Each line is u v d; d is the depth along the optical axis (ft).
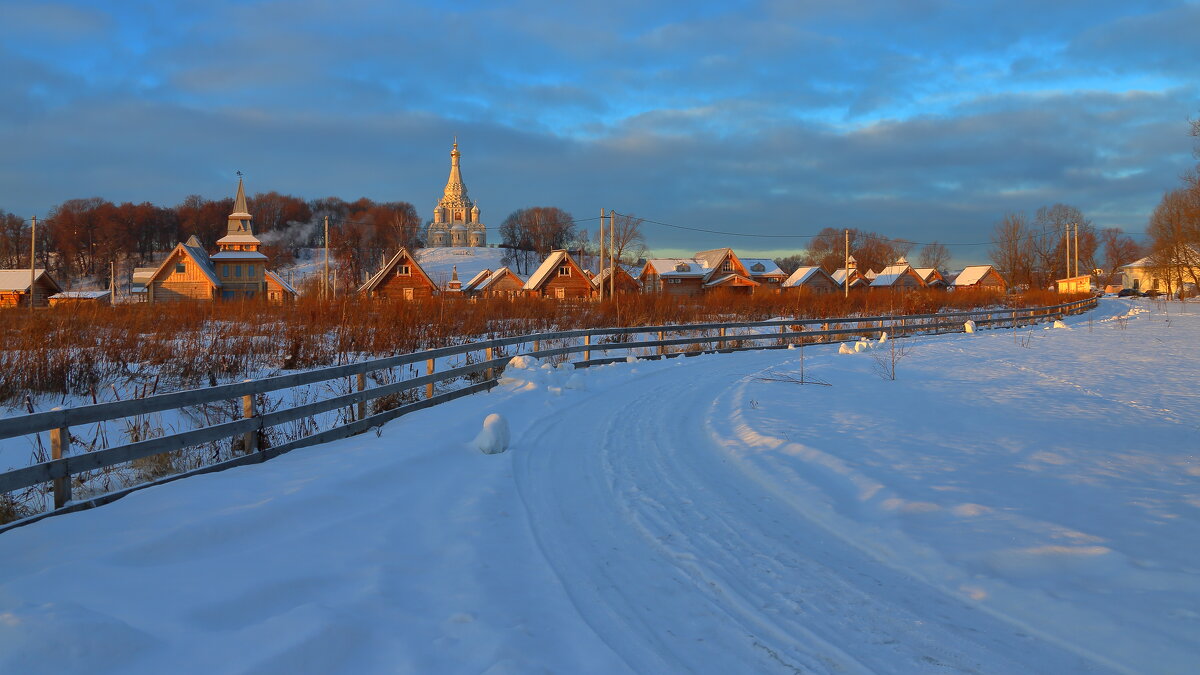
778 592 16.02
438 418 36.35
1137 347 79.36
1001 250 334.65
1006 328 123.44
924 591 15.92
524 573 17.04
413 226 444.55
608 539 19.51
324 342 59.36
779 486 24.32
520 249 458.50
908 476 23.98
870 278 323.78
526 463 27.96
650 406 41.50
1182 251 199.21
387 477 24.97
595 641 13.64
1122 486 22.61
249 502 21.15
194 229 416.87
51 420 19.67
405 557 17.81
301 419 35.53
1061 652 13.01
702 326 75.46
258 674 11.50
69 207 376.27
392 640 13.21
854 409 38.22
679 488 24.44
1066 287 287.48
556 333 57.98
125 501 20.95
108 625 12.21
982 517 19.65
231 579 15.38
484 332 77.30
